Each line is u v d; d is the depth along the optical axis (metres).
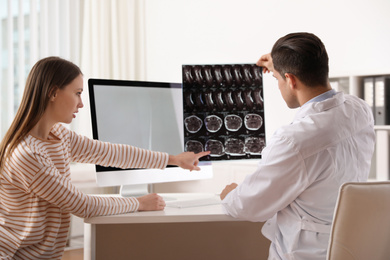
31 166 1.36
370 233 1.22
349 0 3.34
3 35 3.76
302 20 3.55
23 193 1.41
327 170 1.33
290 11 3.60
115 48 4.18
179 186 3.79
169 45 4.23
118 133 1.85
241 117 1.94
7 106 3.77
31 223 1.40
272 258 1.45
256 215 1.42
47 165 1.39
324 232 1.34
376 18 3.23
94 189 3.56
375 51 3.24
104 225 1.92
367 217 1.20
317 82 1.44
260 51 3.74
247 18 3.80
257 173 1.39
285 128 1.38
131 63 4.26
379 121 2.79
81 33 4.10
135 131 1.88
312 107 1.39
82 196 1.43
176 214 1.50
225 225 2.01
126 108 1.87
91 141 1.70
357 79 2.90
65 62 1.49
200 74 1.92
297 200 1.38
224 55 3.94
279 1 3.64
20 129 1.40
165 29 4.25
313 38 1.44
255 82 1.95
